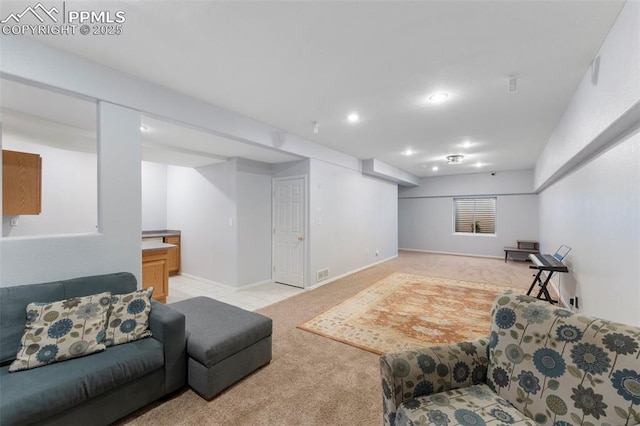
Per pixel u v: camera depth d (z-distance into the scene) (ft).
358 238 19.95
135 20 5.44
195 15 5.31
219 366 6.32
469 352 4.61
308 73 7.58
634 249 6.02
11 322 5.32
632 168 6.07
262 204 16.48
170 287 15.61
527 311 4.38
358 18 5.41
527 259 24.36
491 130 12.77
